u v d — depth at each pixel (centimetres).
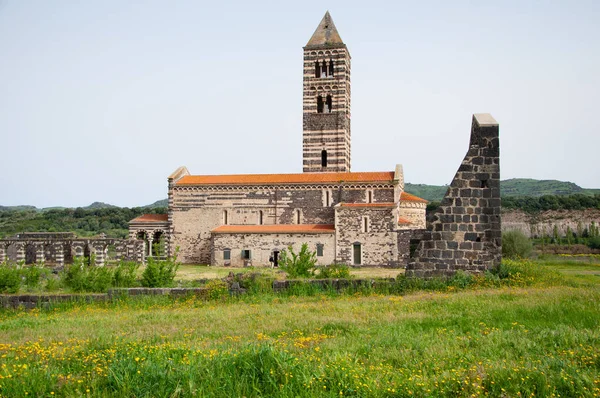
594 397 1205
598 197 17775
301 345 1700
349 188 8756
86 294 3288
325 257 8188
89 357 1587
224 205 9106
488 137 3316
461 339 1728
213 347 1692
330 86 9931
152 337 1953
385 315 2241
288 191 8931
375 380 1319
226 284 3312
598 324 1880
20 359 1619
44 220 17875
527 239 8944
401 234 8050
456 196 3306
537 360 1469
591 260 7731
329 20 10175
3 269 3922
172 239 9188
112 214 18825
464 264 3275
